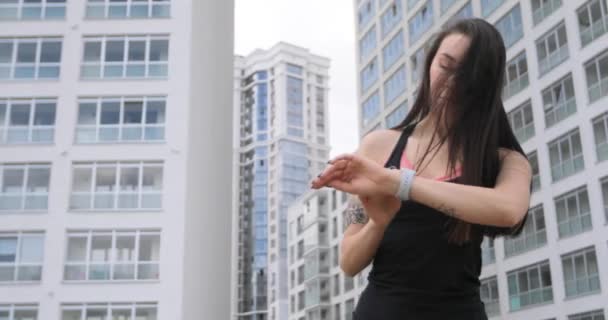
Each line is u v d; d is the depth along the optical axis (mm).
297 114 84375
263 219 81688
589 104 19891
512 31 23469
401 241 1144
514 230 1203
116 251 18672
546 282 20938
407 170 1025
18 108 19922
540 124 21812
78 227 18891
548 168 21297
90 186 19281
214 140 19984
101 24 20484
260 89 87250
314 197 49438
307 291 48719
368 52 33688
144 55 20219
